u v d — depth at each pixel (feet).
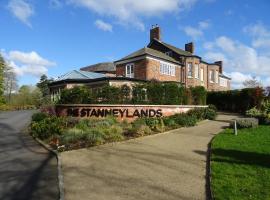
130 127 55.88
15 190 26.23
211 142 44.88
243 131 54.03
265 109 71.41
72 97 68.08
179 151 40.45
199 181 27.89
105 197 24.18
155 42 142.10
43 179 29.27
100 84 97.91
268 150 37.45
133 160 35.83
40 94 208.95
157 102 70.44
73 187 26.58
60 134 51.19
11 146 47.65
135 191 25.48
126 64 118.42
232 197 22.74
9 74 229.25
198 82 136.77
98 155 38.68
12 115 114.93
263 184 25.48
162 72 118.11
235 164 31.71
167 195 24.50
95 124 57.16
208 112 77.10
